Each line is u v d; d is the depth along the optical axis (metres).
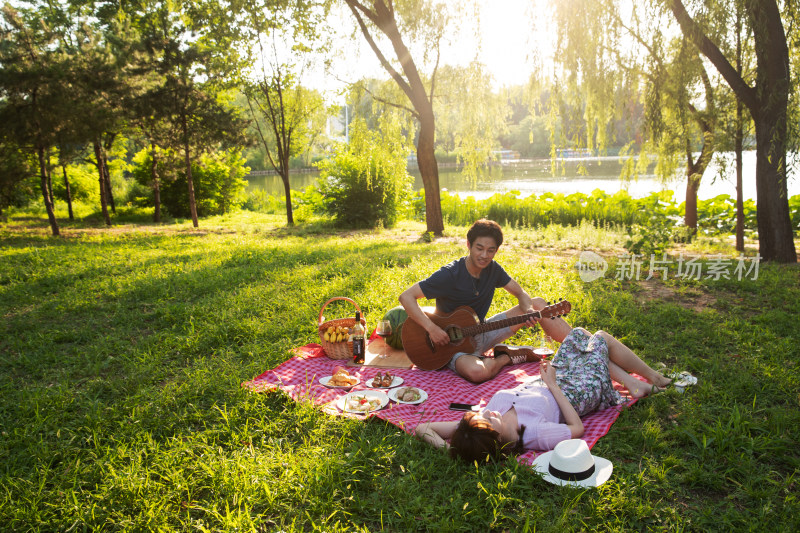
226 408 4.08
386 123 16.34
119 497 2.95
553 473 3.00
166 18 19.12
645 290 7.68
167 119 19.72
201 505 2.93
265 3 17.59
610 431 3.60
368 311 6.63
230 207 29.89
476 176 16.62
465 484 2.98
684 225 14.64
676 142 10.66
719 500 2.92
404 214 22.42
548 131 11.30
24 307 7.19
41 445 3.54
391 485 3.03
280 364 4.92
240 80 19.61
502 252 11.12
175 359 5.30
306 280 8.32
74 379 4.84
